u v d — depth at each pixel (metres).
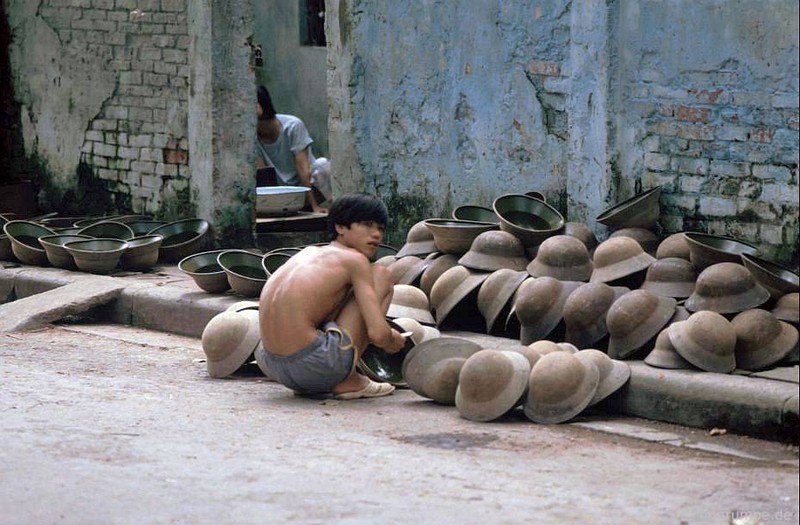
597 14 10.05
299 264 8.33
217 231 13.05
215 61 12.81
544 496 5.93
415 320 9.22
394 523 5.52
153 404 8.22
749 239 9.32
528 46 10.77
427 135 11.70
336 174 12.44
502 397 7.72
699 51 9.48
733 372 7.79
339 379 8.33
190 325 10.97
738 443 7.27
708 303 8.30
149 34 13.52
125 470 6.48
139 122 13.80
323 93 18.03
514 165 11.04
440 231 10.03
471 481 6.23
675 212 9.77
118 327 11.44
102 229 13.06
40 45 14.78
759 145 9.20
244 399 8.45
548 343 8.29
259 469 6.47
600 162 10.19
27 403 8.16
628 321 8.30
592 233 9.89
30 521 5.72
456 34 11.33
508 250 9.78
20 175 15.33
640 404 7.90
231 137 13.03
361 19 12.00
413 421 7.75
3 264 12.96
